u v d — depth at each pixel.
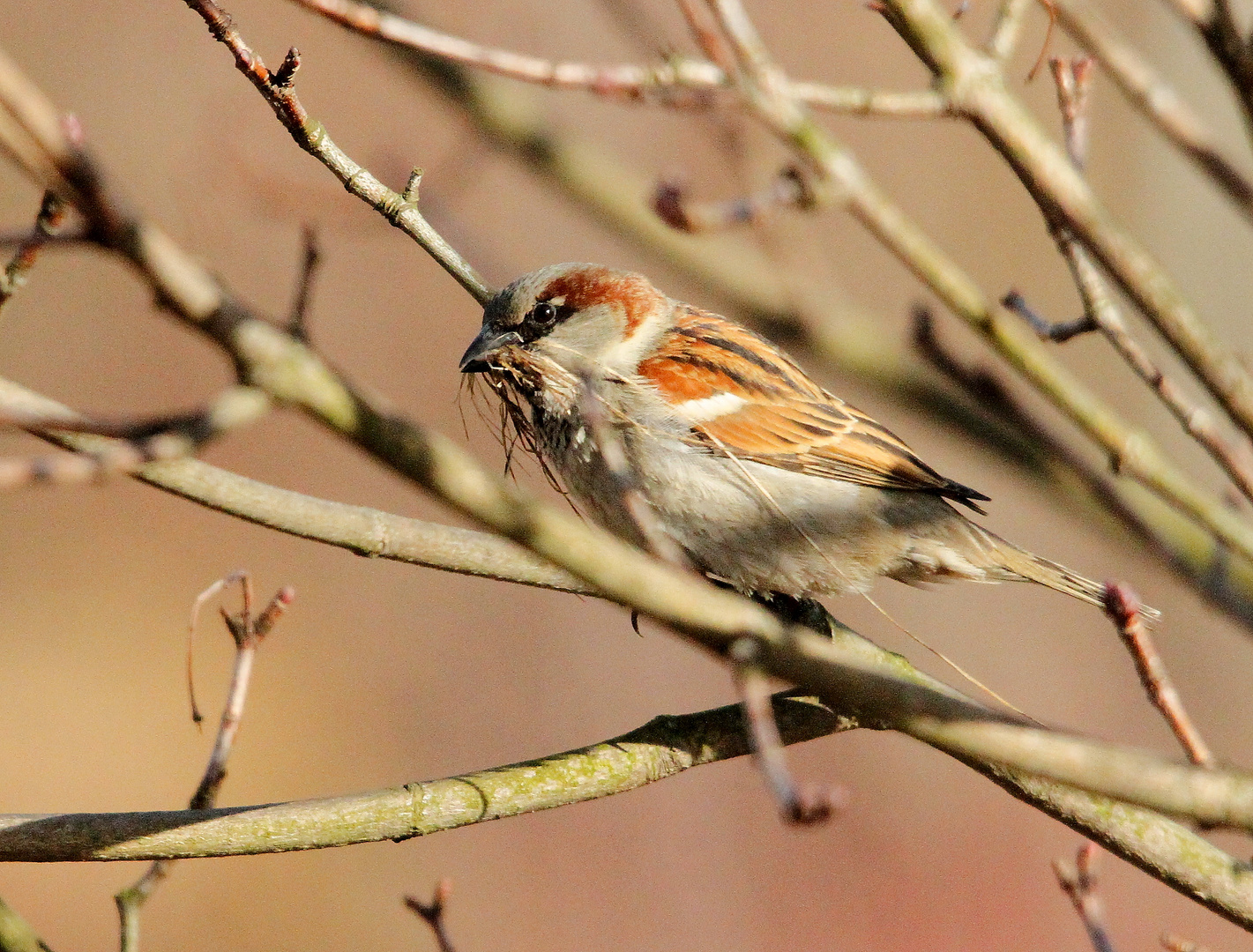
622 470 4.56
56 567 18.11
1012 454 5.59
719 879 14.52
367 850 14.98
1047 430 5.48
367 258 17.41
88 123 17.00
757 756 4.22
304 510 6.44
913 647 16.16
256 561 18.17
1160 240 13.72
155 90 17.38
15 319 17.45
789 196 4.20
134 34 17.67
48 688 16.98
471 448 16.52
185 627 17.73
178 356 17.72
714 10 4.09
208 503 6.20
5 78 3.21
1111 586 4.94
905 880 14.46
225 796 15.77
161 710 17.02
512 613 17.28
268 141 13.23
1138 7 12.30
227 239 16.62
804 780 15.41
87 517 18.78
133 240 3.49
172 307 3.62
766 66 4.12
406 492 17.72
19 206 16.34
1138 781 4.38
